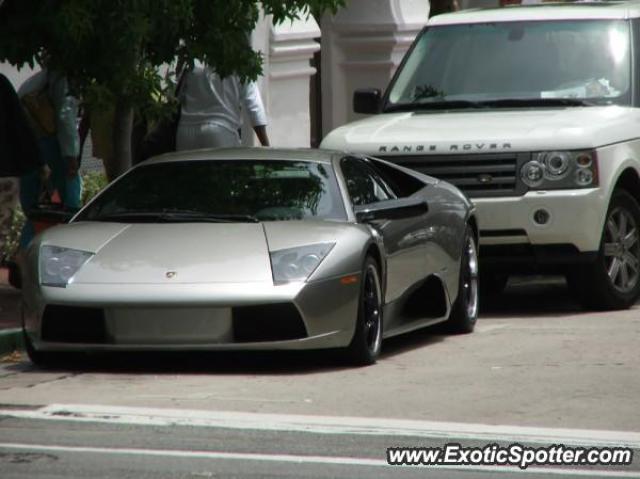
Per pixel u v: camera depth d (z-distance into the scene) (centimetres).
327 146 3397
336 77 5859
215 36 3303
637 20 3712
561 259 3294
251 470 1816
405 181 3056
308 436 2006
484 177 3291
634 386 2398
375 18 5756
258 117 3916
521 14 3769
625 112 3481
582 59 3625
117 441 1964
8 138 3109
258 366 2584
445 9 4478
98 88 3178
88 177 4425
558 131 3288
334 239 2522
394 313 2789
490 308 3512
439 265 2934
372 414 2159
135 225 2638
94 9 3047
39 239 2597
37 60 3241
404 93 3684
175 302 2422
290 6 3328
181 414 2141
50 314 2488
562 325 3161
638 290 3453
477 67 3666
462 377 2478
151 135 3866
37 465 1830
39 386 2380
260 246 2512
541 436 2028
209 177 2761
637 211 3441
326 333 2473
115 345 2459
